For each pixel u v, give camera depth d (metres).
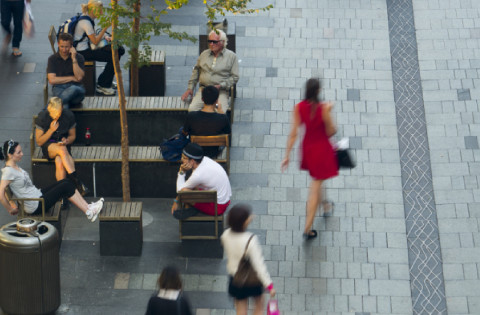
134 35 12.80
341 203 13.89
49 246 11.45
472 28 17.31
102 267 12.88
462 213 13.70
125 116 13.23
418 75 16.28
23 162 14.66
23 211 12.77
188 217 12.75
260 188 14.23
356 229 13.45
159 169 14.05
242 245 10.50
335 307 12.23
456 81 16.09
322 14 17.91
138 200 14.20
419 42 17.03
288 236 13.38
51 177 13.95
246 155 14.82
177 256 13.08
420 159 14.63
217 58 14.88
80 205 13.02
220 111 14.12
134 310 12.17
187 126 13.77
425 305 12.31
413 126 15.24
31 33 17.58
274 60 16.80
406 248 13.15
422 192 14.06
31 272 11.42
